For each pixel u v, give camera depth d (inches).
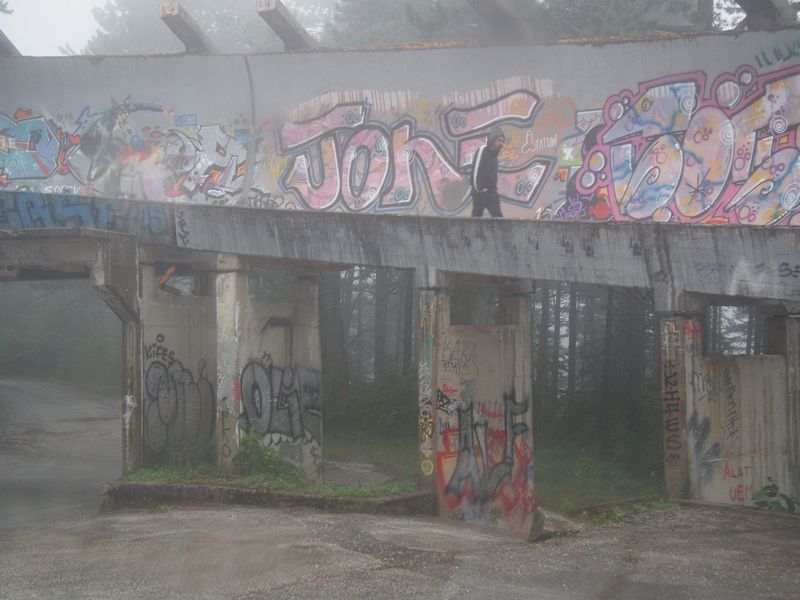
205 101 852.6
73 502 654.5
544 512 430.6
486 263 570.6
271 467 627.5
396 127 797.9
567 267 546.6
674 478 514.9
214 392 722.2
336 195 809.5
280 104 836.6
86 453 987.9
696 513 446.9
